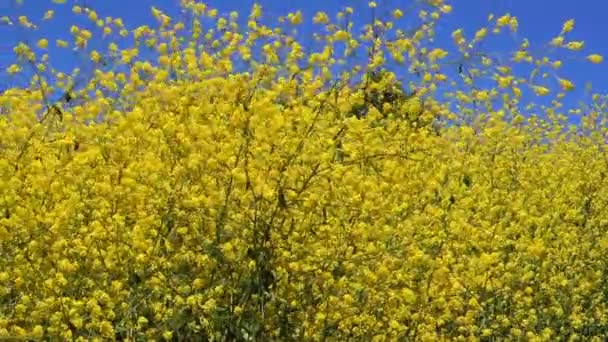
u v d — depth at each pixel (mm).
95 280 1561
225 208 1569
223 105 1617
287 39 1739
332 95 1648
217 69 1707
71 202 1557
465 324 1734
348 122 1623
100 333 1526
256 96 1641
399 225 1688
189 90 1678
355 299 1613
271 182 1567
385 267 1594
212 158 1578
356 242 1615
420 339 1664
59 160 1656
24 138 1661
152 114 1687
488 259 1687
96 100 1809
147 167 1596
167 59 1765
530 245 1820
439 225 1779
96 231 1549
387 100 1836
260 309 1569
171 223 1613
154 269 1554
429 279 1657
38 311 1507
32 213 1554
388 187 1681
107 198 1604
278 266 1583
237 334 1557
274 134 1574
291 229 1594
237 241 1563
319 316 1575
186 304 1530
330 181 1604
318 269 1601
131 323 1517
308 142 1584
